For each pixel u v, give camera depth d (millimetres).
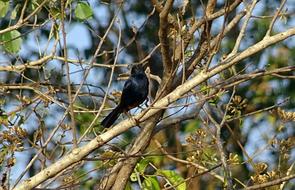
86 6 12109
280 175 11320
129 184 11859
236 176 16984
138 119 9438
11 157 9922
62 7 9633
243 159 17391
